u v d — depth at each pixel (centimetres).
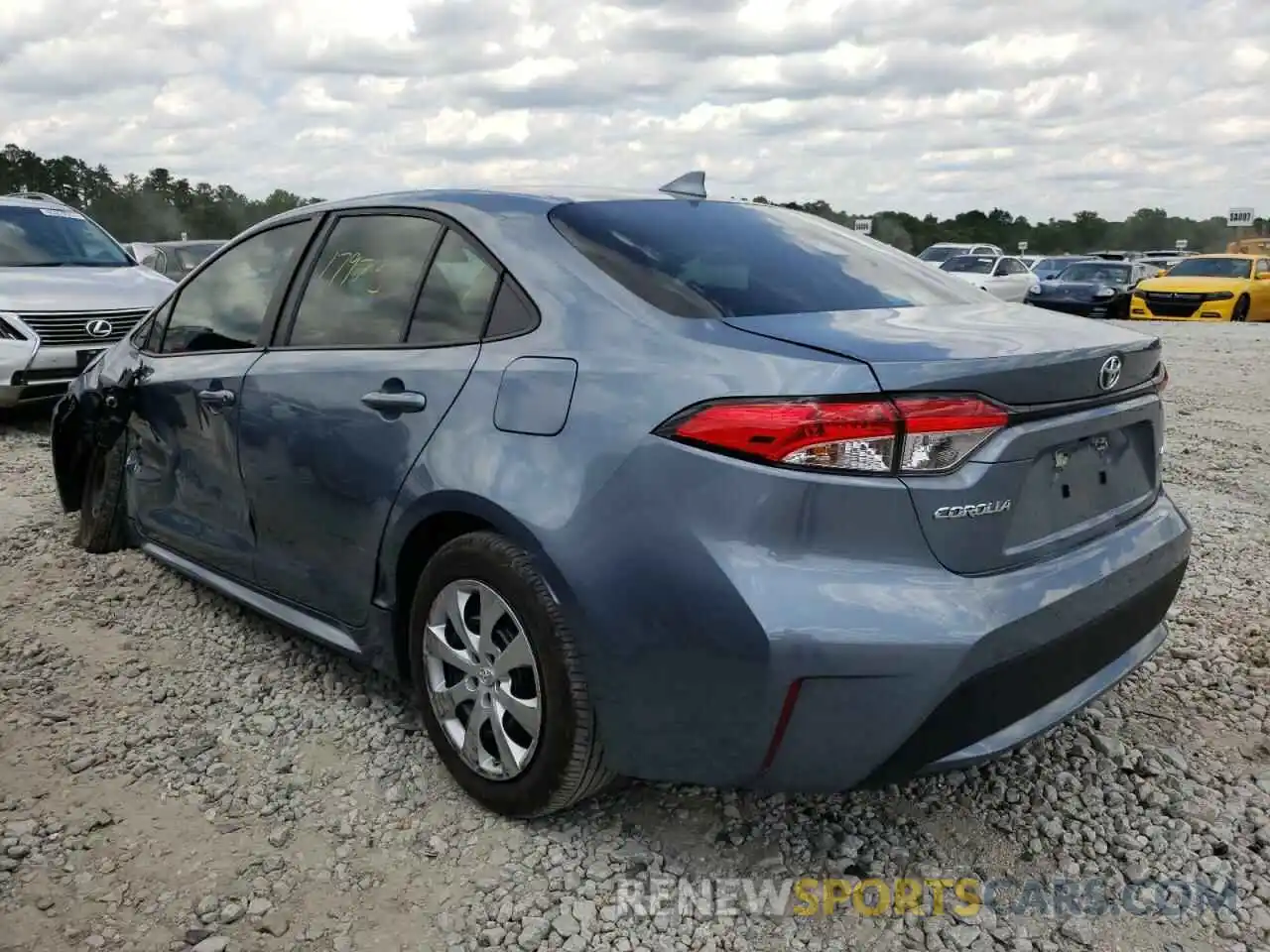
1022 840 288
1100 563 269
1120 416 277
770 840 286
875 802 304
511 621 275
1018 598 243
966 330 265
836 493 230
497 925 253
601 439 253
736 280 288
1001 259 2434
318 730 343
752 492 233
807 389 232
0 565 489
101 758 323
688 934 250
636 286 278
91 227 976
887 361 234
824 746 237
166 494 430
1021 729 256
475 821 292
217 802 302
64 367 788
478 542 277
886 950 246
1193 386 1102
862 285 307
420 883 267
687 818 294
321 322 351
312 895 262
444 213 324
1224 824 293
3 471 675
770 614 229
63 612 435
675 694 245
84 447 501
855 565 233
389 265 335
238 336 389
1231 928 252
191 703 361
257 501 364
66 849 279
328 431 325
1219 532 555
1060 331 274
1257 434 831
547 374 270
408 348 314
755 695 235
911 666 229
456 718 298
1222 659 395
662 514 242
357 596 328
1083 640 261
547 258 293
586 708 260
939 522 235
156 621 428
